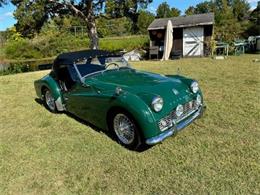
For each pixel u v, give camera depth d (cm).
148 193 314
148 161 377
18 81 1052
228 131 444
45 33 3259
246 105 562
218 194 300
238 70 977
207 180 324
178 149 399
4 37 3700
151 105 373
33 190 336
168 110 388
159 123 377
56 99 563
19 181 355
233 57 1482
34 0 1573
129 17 1980
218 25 3241
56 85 564
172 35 1750
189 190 311
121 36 3684
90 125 517
